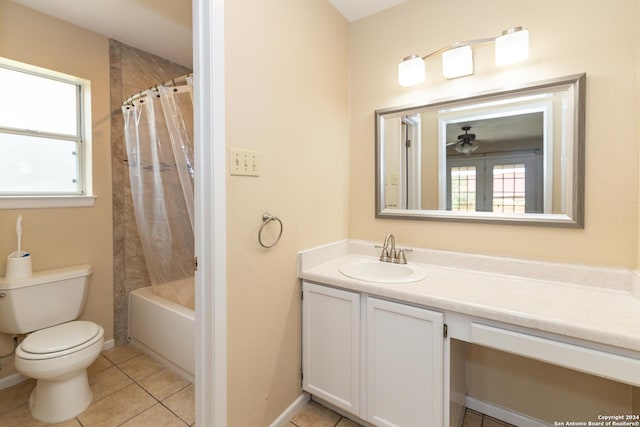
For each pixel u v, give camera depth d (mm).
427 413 1266
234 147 1245
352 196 2066
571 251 1405
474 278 1507
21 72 1981
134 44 2393
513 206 1538
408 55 1821
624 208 1295
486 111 1596
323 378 1579
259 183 1376
